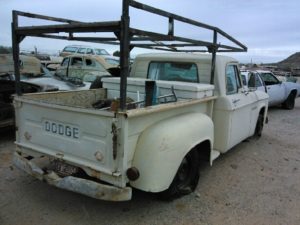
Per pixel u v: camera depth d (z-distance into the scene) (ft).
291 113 36.70
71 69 44.04
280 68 105.81
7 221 10.23
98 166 9.56
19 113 11.66
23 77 27.27
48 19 12.41
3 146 18.20
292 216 11.44
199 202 12.12
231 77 16.10
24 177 13.71
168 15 9.60
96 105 13.62
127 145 9.15
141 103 12.55
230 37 14.58
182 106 11.35
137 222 10.52
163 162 9.85
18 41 11.34
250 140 22.13
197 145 12.67
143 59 17.03
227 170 15.85
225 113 14.62
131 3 8.17
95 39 12.30
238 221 10.89
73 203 11.64
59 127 10.36
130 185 9.75
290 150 20.13
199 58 15.01
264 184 14.29
